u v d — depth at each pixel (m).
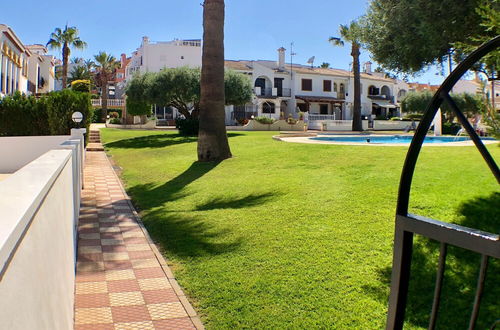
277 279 4.42
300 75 50.19
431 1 7.27
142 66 49.22
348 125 39.88
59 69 68.19
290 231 5.87
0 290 1.09
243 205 7.61
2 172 15.41
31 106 17.38
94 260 5.15
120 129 34.84
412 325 3.61
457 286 4.13
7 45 27.56
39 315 1.73
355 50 34.84
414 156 1.71
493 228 5.34
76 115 15.90
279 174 10.11
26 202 1.49
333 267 4.64
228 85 24.23
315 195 7.66
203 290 4.25
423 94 45.06
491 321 3.57
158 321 3.62
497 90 5.50
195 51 50.19
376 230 5.59
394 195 7.02
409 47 7.92
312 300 3.97
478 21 6.80
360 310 3.77
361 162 10.52
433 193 6.74
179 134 24.61
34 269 1.65
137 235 6.25
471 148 12.17
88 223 6.98
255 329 3.52
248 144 17.50
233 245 5.49
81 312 3.77
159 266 4.95
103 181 11.37
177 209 7.84
